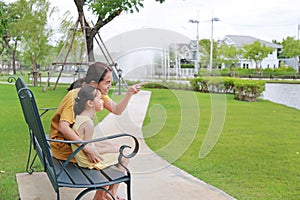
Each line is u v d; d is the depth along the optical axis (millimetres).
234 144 5941
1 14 8180
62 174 2814
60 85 16781
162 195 3572
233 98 13914
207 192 3668
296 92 19000
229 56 43062
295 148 5723
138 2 12117
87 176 2801
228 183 4043
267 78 40781
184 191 3688
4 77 28891
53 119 3191
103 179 2746
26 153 5160
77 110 3027
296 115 9430
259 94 13492
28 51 21172
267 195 3703
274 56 54156
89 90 3043
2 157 4949
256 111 10141
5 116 8430
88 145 2975
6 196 3553
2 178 4078
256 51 44438
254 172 4461
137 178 4035
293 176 4332
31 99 2533
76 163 3080
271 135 6723
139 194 3590
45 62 23078
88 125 2988
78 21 13164
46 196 3457
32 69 21625
